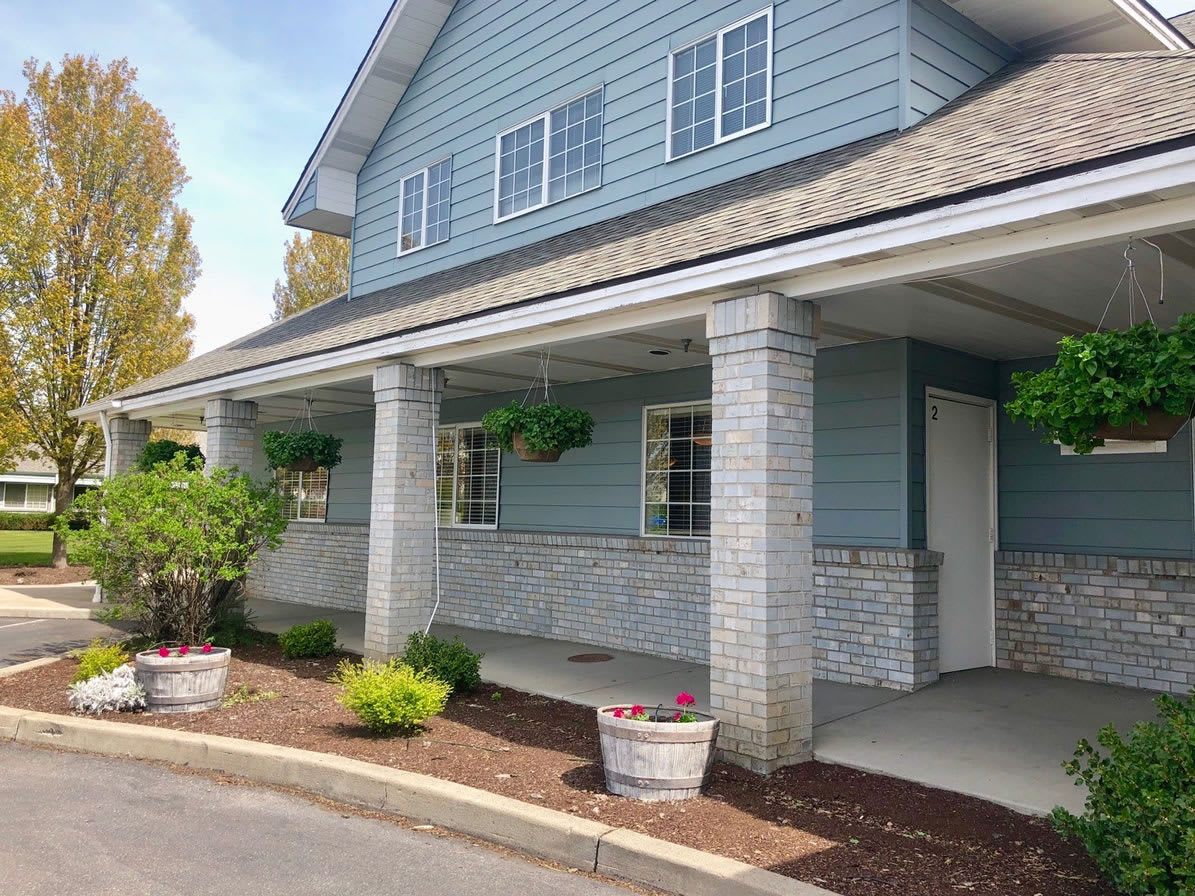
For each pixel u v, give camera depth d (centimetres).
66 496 2100
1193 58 536
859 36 757
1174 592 718
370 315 1110
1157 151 380
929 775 543
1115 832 357
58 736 684
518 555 1142
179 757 626
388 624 884
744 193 748
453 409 1282
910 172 554
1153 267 537
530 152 1116
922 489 774
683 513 963
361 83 1312
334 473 1547
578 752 604
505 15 1164
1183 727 350
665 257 632
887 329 736
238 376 1094
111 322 2131
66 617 1349
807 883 387
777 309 571
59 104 2116
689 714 539
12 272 1938
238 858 447
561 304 674
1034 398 429
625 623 1000
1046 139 484
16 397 1973
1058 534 803
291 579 1590
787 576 571
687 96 916
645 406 1009
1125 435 414
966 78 774
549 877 429
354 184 1451
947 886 390
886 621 758
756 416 571
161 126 2217
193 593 983
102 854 450
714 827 458
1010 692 734
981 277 566
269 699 767
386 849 463
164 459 1426
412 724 650
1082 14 772
